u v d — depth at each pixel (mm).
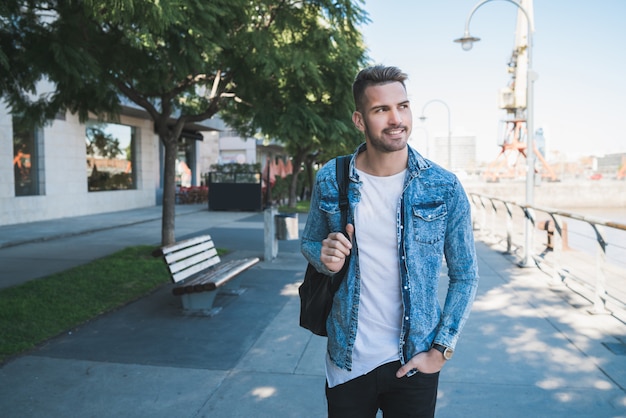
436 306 1751
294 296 6402
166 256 5277
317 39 7730
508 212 10055
